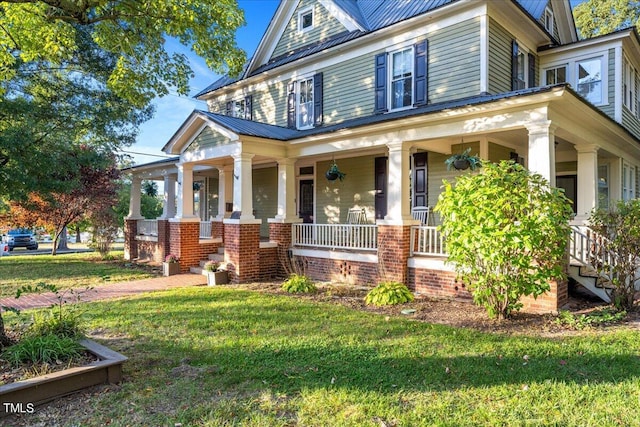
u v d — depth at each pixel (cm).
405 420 313
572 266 729
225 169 1392
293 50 1419
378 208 1192
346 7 1266
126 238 1677
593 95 1102
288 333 549
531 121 673
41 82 1359
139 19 670
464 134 772
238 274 1011
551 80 1185
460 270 650
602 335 523
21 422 314
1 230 2419
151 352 477
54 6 532
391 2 1227
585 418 312
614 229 669
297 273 1018
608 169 1163
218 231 1385
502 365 422
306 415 324
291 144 1059
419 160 1110
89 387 373
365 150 1106
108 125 1537
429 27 1023
